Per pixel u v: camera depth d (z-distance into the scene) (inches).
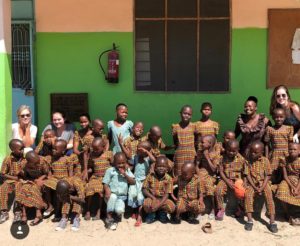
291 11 259.8
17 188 193.6
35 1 263.1
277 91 216.2
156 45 268.1
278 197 194.9
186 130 216.1
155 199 193.3
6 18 209.8
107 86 269.7
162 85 270.2
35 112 269.7
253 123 215.6
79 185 195.9
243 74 265.9
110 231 189.6
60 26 265.6
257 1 260.1
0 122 210.7
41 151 212.5
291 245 179.3
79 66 268.2
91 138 214.7
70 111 270.1
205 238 184.4
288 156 199.8
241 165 201.2
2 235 187.2
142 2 264.8
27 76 268.8
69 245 179.8
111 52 263.6
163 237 185.3
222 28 264.8
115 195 193.2
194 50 267.6
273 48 263.0
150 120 269.9
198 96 268.1
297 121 215.0
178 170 215.5
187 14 265.1
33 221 193.8
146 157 205.2
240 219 199.3
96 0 263.4
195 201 192.1
